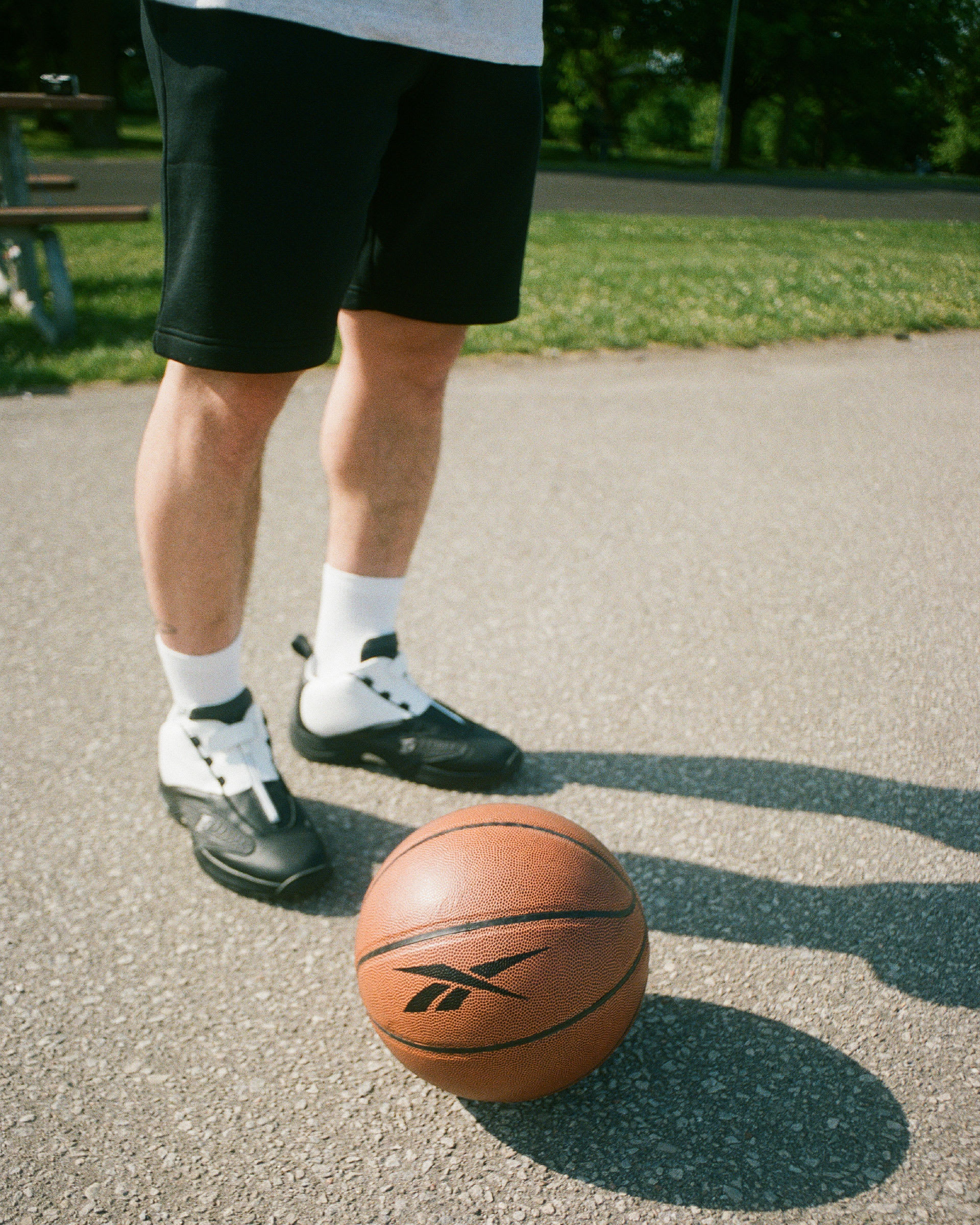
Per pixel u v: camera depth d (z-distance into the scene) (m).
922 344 7.33
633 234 12.95
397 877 1.62
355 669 2.39
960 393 5.96
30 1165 1.53
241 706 2.17
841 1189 1.48
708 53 38.81
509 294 2.12
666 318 7.56
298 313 1.72
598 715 2.73
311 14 1.58
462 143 1.86
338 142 1.66
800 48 38.09
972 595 3.43
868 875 2.13
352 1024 1.79
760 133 53.22
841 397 5.87
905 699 2.80
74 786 2.44
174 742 2.16
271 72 1.57
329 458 2.24
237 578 2.03
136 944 1.96
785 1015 1.79
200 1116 1.61
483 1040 1.49
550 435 5.12
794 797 2.39
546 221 14.18
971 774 2.47
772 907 2.04
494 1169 1.52
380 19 1.64
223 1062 1.71
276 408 1.84
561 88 41.91
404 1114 1.62
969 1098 1.63
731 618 3.27
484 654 3.05
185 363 1.72
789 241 12.58
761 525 4.03
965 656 3.03
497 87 1.84
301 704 2.49
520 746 2.60
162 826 2.31
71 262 9.49
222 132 1.59
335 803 2.38
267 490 4.35
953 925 1.99
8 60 38.06
